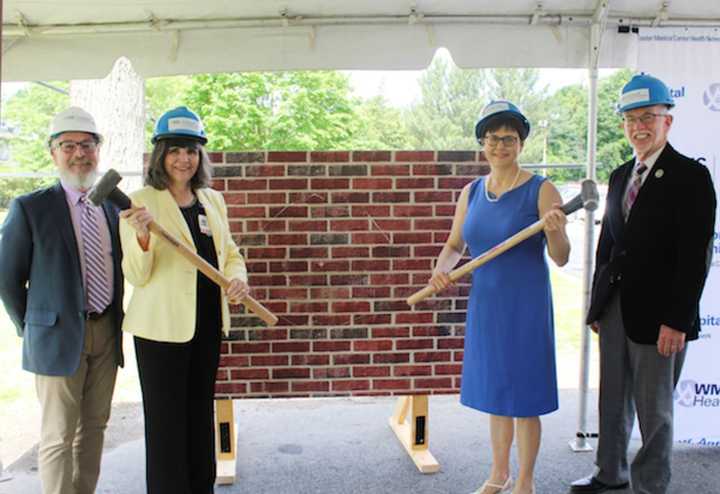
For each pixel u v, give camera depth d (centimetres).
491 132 287
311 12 355
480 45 363
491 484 311
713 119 362
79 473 289
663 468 296
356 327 362
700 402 379
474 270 301
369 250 358
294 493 337
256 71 363
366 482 350
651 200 290
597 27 355
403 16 357
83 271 274
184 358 266
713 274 370
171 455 269
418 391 365
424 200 356
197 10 352
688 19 362
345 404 484
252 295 359
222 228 284
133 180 902
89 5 344
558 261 283
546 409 288
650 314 291
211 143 1353
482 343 294
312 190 355
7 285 268
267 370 362
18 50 363
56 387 270
